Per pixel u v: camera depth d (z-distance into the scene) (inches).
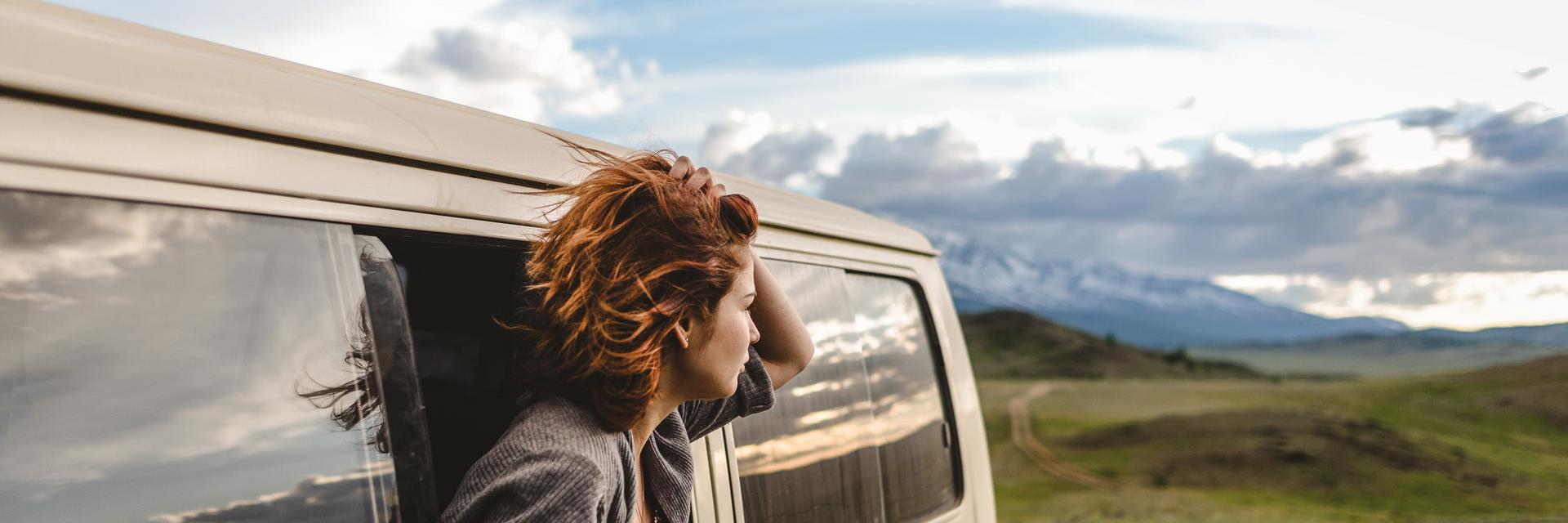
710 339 46.3
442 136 52.3
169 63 39.9
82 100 36.0
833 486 89.6
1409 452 3248.0
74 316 34.8
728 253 45.9
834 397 92.6
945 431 119.3
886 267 111.4
